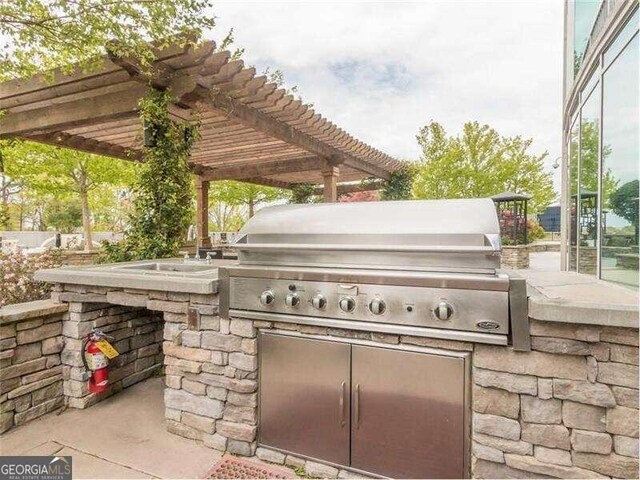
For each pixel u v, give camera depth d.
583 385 1.50
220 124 5.48
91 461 2.03
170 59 3.79
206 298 2.18
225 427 2.13
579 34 4.39
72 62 4.01
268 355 2.05
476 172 9.87
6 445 2.17
